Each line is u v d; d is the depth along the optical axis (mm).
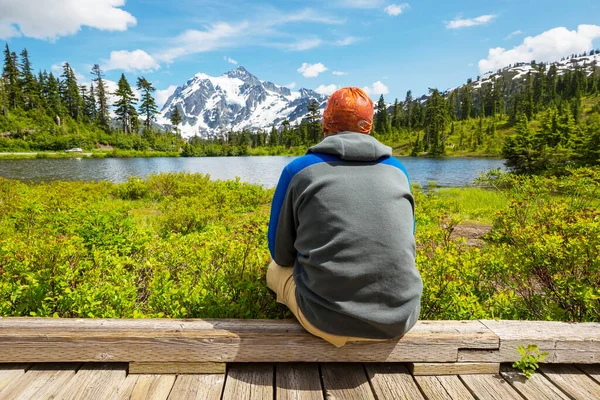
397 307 1489
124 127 126000
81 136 98875
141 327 1827
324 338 1713
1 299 2447
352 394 1698
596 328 2064
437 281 2682
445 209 9734
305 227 1552
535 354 1943
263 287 2373
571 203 6891
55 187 13008
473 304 2572
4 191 11414
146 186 13852
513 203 5484
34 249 2953
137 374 1803
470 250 3346
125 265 3377
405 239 1503
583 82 147250
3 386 1662
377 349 1846
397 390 1744
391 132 132500
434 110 118812
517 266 3104
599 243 2863
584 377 1895
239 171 41125
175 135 129125
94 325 1828
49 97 116062
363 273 1443
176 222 6699
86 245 4062
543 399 1713
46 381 1708
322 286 1507
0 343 1750
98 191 13250
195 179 15938
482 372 1909
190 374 1811
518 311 2926
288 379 1783
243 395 1664
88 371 1787
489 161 67438
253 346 1816
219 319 1929
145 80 130250
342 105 1646
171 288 2527
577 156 28031
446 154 94812
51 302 2518
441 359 1877
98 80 125562
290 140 137125
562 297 2879
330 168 1541
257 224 3818
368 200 1480
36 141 90000
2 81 102750
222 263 3016
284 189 1656
